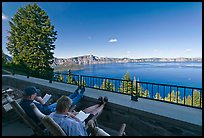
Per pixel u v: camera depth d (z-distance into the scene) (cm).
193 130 330
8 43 3178
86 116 392
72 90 654
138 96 547
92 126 265
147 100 510
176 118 357
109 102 491
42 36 2662
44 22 2802
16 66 2352
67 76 858
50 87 732
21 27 2814
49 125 247
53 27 2806
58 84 804
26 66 2498
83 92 587
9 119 485
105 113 506
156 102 487
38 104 373
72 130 280
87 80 742
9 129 446
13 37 3056
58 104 299
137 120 424
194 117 362
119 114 467
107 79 659
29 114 351
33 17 2731
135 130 429
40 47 2659
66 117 294
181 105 454
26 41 2697
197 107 426
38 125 344
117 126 473
